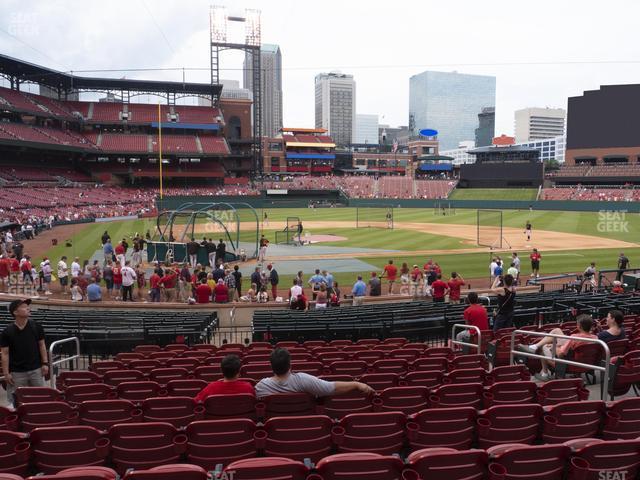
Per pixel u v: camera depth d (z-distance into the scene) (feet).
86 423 19.06
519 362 31.68
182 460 16.39
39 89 316.81
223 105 338.75
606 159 285.43
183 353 33.22
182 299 73.10
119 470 15.79
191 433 15.92
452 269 95.50
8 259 78.38
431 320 45.03
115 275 74.13
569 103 290.76
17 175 218.79
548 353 29.35
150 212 222.07
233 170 332.39
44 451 15.56
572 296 58.23
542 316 48.01
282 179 331.36
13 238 130.11
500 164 295.89
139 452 15.62
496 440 17.12
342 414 19.99
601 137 282.77
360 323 45.03
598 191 257.75
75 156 273.33
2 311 52.85
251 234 152.25
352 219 209.26
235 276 70.90
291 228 161.89
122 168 282.97
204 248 97.81
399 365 27.20
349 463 12.60
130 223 186.50
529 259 105.70
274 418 16.21
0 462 14.88
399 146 482.69
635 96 271.49
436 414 16.90
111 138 277.64
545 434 17.15
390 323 44.45
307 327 43.45
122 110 294.05
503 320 39.04
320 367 26.37
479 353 32.07
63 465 15.51
